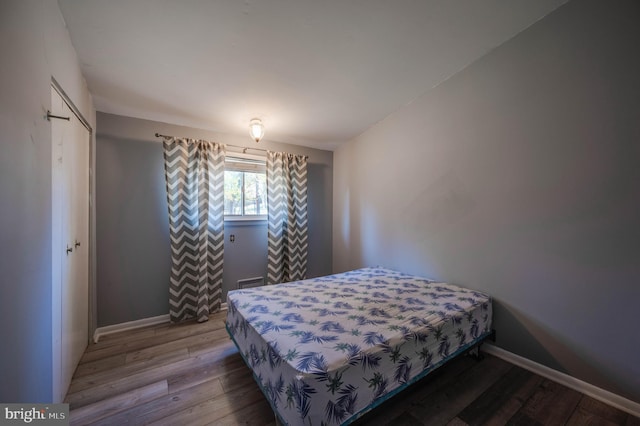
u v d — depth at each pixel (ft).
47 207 3.60
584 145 4.75
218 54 5.52
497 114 6.04
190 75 6.22
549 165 5.22
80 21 4.47
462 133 6.81
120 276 7.78
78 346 5.82
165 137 8.25
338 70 6.35
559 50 5.02
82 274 6.15
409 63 6.30
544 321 5.36
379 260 9.83
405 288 6.86
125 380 5.30
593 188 4.67
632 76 4.23
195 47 5.28
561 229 5.08
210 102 7.50
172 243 8.27
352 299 6.00
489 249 6.30
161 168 8.48
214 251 9.09
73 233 5.42
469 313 5.48
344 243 11.77
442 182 7.39
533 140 5.45
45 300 3.53
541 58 5.27
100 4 4.16
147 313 8.21
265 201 10.74
